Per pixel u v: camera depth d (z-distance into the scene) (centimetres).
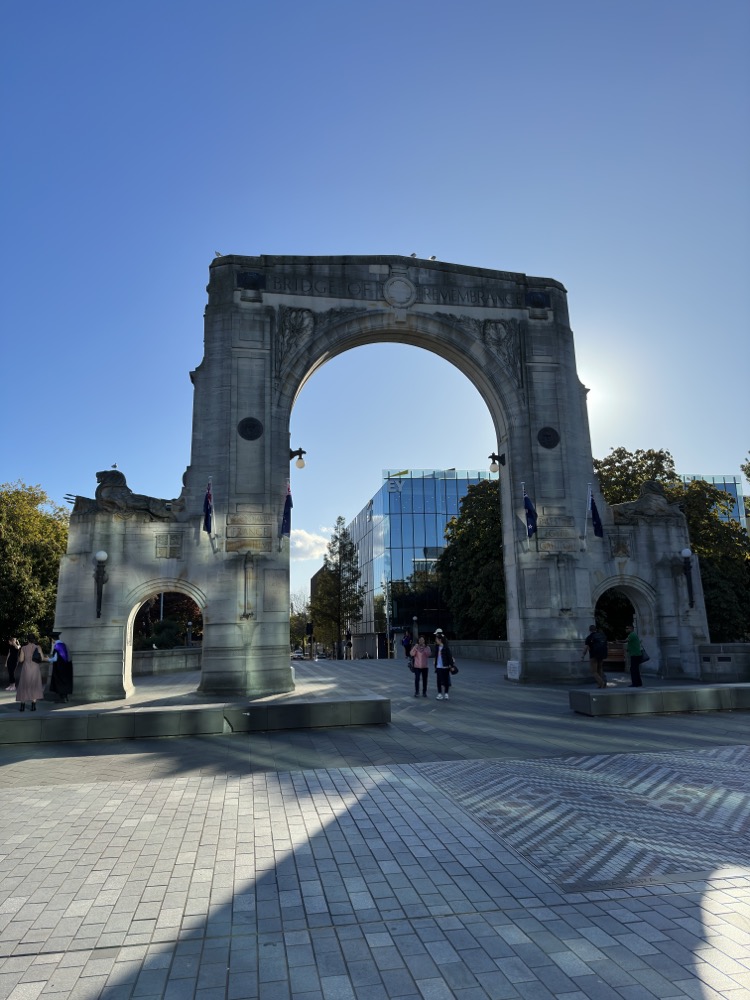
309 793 1009
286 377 2689
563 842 777
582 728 1553
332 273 2811
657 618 2775
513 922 579
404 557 6881
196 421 2611
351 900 629
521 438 2869
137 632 5038
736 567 3781
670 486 3903
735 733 1469
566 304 3070
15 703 2211
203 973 506
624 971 495
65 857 755
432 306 2877
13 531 3381
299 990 482
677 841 776
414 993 475
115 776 1152
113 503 2444
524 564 2748
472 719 1700
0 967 519
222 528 2500
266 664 2430
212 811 924
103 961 526
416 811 905
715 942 535
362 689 2528
